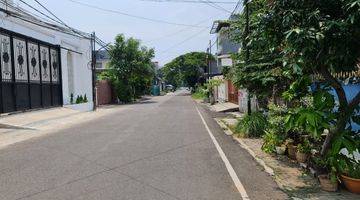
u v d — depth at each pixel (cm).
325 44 604
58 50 2798
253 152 1091
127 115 2497
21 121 1889
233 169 877
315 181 759
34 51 2430
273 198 657
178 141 1309
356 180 669
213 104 3838
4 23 2034
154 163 935
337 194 676
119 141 1304
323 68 667
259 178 795
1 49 2019
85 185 729
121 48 4772
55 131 1630
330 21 576
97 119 2216
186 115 2470
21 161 966
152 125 1833
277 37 693
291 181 767
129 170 856
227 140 1349
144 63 4925
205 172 846
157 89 8012
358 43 600
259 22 685
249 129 1419
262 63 1259
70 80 3158
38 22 2448
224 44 4381
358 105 711
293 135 1005
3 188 711
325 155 740
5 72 2061
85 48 3444
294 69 643
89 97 3525
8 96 2092
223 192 691
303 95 794
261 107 1580
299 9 620
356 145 685
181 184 742
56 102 2770
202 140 1340
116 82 4631
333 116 708
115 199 643
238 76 1365
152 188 712
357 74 735
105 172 837
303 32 581
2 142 1315
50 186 722
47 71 2625
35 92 2431
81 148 1158
